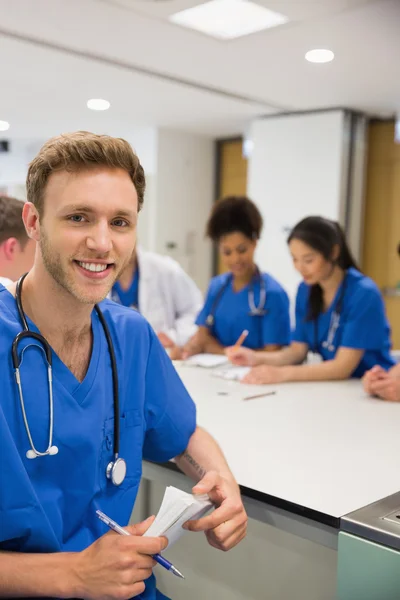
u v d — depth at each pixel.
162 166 5.32
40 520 0.87
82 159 0.83
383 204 4.56
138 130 5.40
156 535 0.85
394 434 1.38
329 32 2.74
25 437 0.88
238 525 0.98
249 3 2.45
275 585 1.30
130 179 0.88
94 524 0.97
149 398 1.11
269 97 4.04
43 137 5.94
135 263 2.62
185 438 1.16
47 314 0.91
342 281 2.04
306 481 1.09
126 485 1.03
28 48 3.08
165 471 1.24
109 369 1.01
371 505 0.98
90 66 3.40
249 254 2.33
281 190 4.62
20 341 0.89
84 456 0.93
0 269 1.52
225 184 5.71
